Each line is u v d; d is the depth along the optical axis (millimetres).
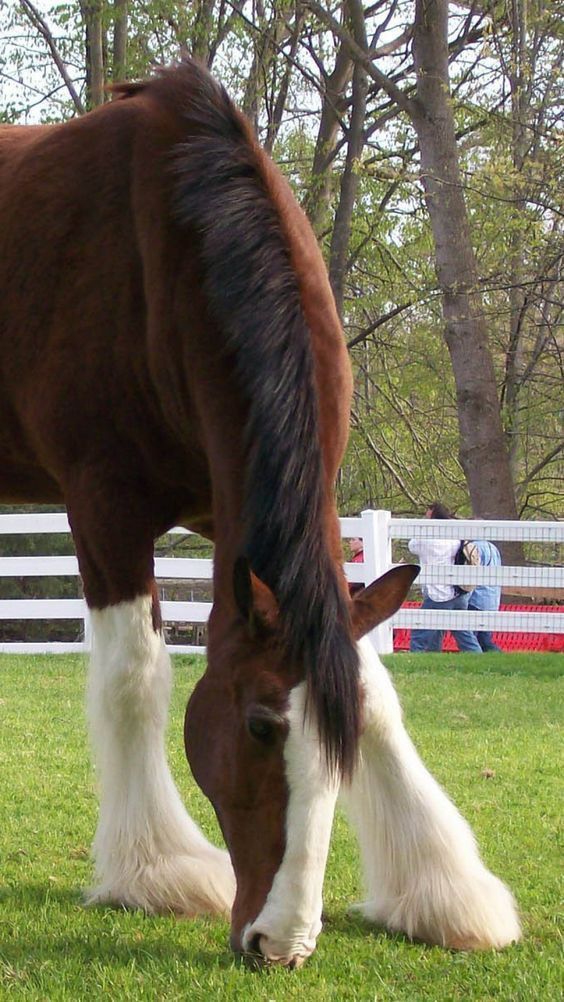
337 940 3518
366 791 3686
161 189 3762
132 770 3861
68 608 10672
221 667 3061
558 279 15391
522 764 5969
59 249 4039
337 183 21391
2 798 5285
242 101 18844
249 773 2873
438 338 20281
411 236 19672
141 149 3893
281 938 2818
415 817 3629
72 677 9000
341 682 2746
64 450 3936
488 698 7961
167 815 3859
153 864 3799
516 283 16672
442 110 15547
